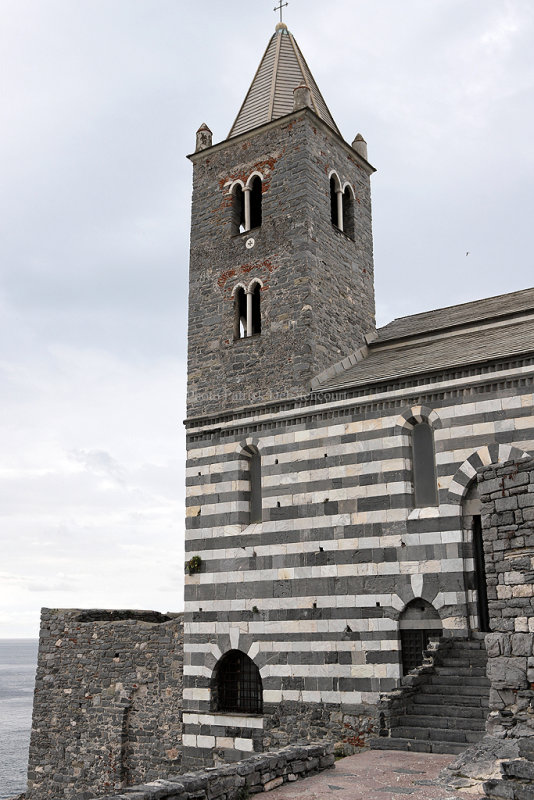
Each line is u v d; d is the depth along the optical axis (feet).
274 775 53.52
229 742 89.56
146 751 100.22
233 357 104.63
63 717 108.99
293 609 88.33
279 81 117.80
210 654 93.56
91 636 109.40
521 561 55.26
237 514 96.53
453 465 82.07
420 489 85.61
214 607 94.48
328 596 86.38
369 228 119.85
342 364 103.40
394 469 85.87
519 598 54.90
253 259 106.93
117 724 103.09
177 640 100.58
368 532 85.61
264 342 102.27
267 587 90.94
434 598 79.77
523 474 56.13
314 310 100.83
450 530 80.53
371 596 83.56
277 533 91.97
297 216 104.17
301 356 98.27
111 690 105.19
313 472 91.56
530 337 85.87
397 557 82.99
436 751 63.26
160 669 101.40
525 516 55.52
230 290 108.06
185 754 92.89
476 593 78.28
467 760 52.49
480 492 58.90
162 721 99.60
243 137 112.27
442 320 110.83
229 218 111.34
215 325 108.06
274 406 96.99
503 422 80.53
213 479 99.76
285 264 103.45
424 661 74.90
